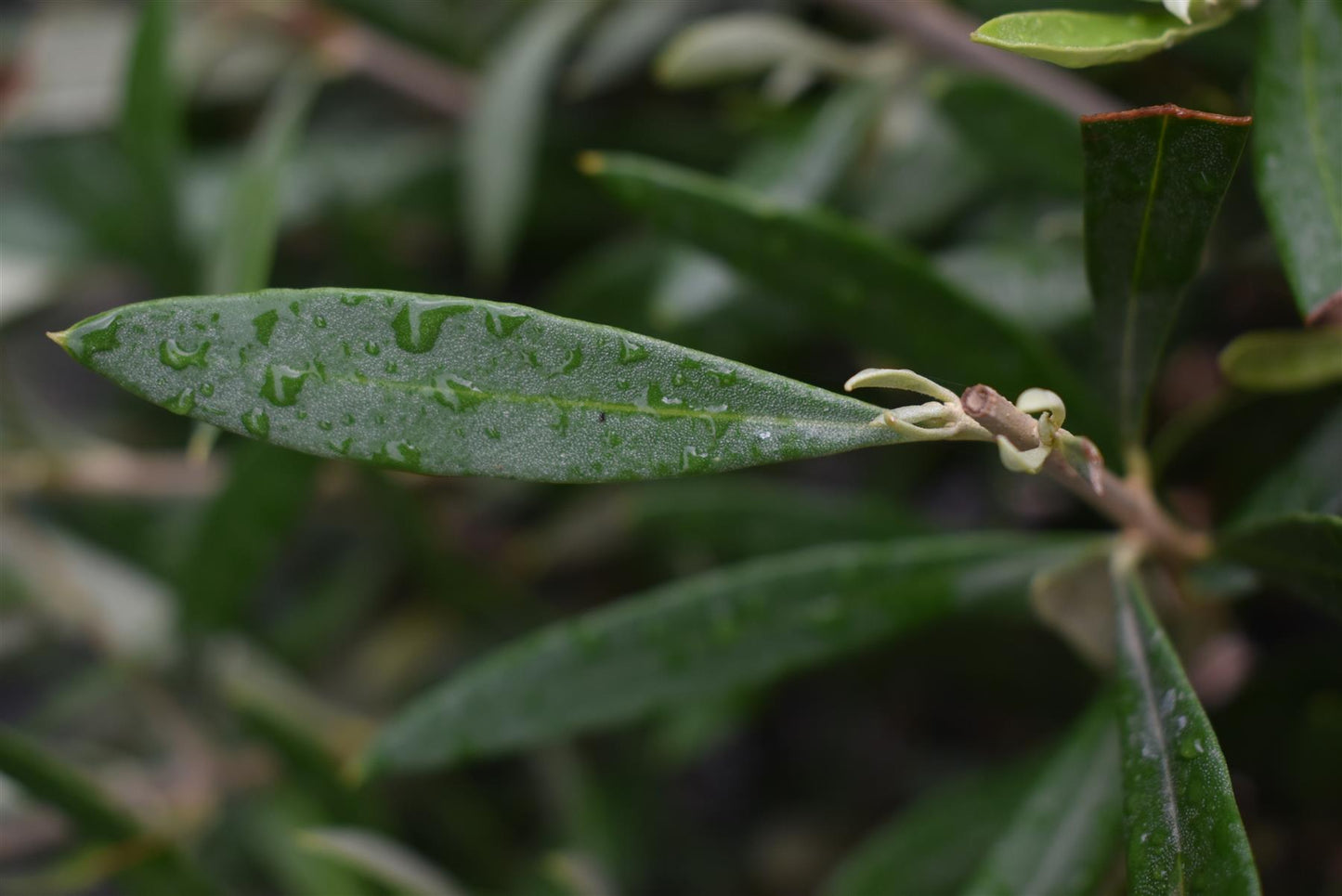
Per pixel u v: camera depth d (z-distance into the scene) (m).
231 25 0.39
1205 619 0.26
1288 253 0.22
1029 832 0.24
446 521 0.38
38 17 0.41
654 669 0.25
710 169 0.38
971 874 0.29
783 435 0.20
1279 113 0.23
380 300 0.20
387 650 0.41
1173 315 0.23
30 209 0.40
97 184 0.40
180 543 0.37
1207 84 0.27
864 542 0.30
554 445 0.20
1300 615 0.30
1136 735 0.22
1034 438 0.21
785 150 0.31
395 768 0.25
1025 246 0.28
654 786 0.38
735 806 0.42
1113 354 0.23
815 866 0.39
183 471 0.39
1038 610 0.24
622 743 0.38
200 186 0.39
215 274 0.28
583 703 0.25
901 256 0.24
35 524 0.39
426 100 0.39
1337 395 0.27
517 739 0.25
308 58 0.39
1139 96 0.28
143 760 0.41
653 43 0.37
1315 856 0.29
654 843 0.38
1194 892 0.21
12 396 0.38
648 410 0.21
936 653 0.34
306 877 0.33
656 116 0.39
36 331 0.52
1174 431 0.27
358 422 0.20
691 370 0.20
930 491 0.39
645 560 0.40
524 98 0.33
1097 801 0.24
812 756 0.42
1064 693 0.33
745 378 0.20
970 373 0.25
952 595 0.25
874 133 0.32
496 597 0.37
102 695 0.40
